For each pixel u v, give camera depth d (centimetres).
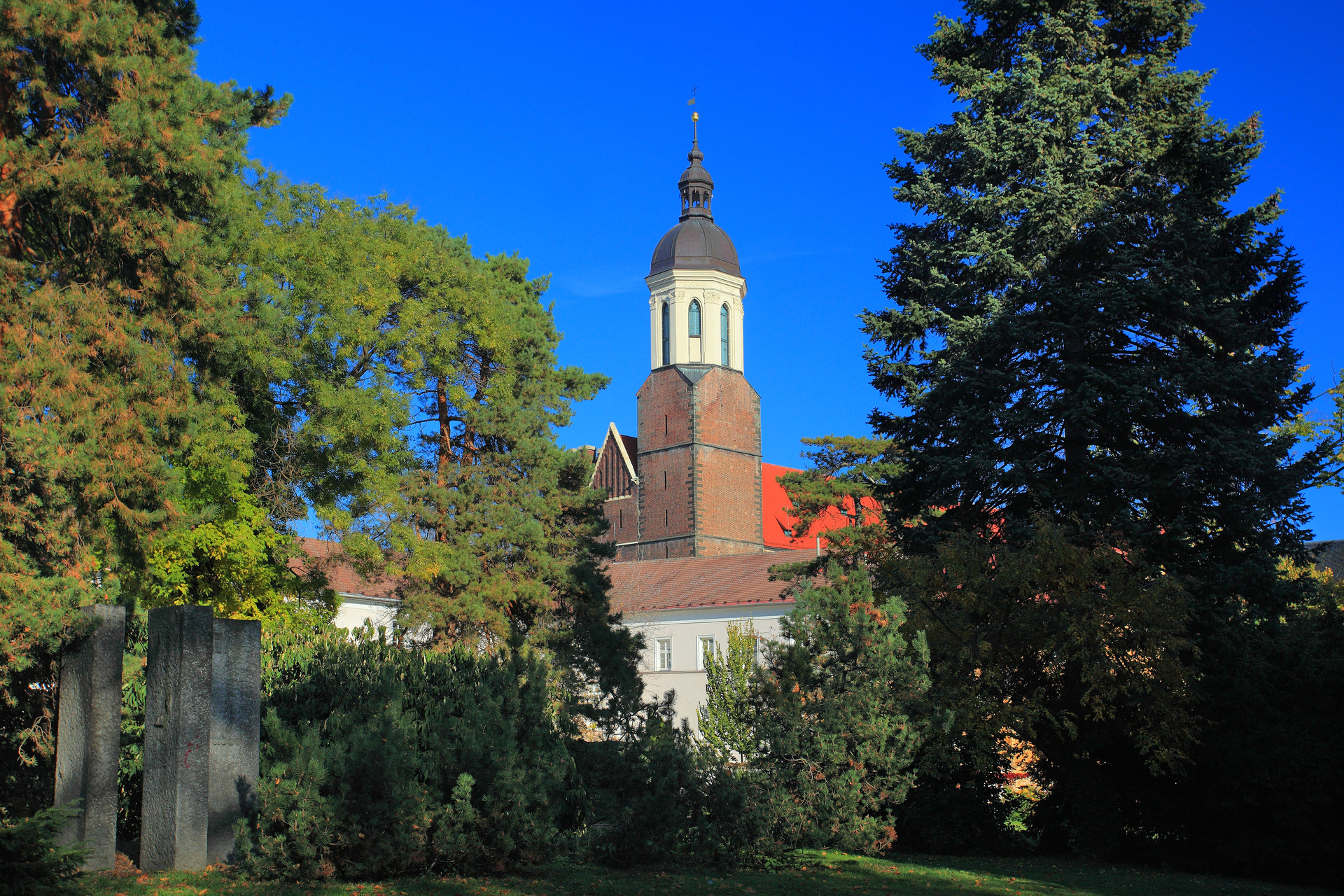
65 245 1819
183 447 1928
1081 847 1800
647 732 1377
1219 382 2122
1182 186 2398
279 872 1030
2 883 829
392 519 2888
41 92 1656
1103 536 1856
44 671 1254
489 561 3161
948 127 2561
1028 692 1834
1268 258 2342
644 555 8262
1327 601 2088
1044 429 2244
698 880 1196
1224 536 2136
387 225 2950
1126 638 1702
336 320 2514
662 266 8400
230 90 2427
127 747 1290
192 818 1056
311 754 1059
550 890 1063
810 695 1614
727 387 8256
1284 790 1631
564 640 3203
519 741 1248
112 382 1766
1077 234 2308
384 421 2519
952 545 1827
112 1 1783
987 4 2584
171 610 1091
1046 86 2359
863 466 4469
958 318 2444
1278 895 1433
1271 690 1756
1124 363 2309
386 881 1059
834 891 1172
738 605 4828
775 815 1421
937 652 1759
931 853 1745
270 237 2489
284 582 2639
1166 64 2533
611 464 8669
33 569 1226
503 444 3366
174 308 1881
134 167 1759
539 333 3556
